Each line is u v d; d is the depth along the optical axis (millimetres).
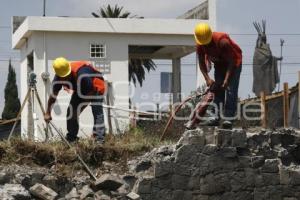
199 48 13383
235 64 13305
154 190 12609
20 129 22844
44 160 13008
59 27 23734
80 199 12055
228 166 13000
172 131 15562
